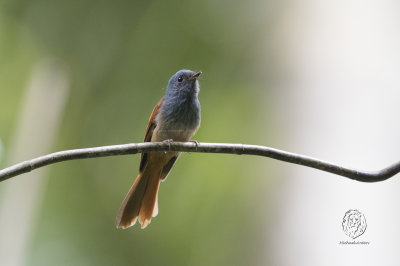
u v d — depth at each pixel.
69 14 15.98
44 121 11.62
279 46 12.64
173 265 12.02
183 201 12.41
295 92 11.83
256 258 10.83
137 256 12.58
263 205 11.15
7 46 15.55
